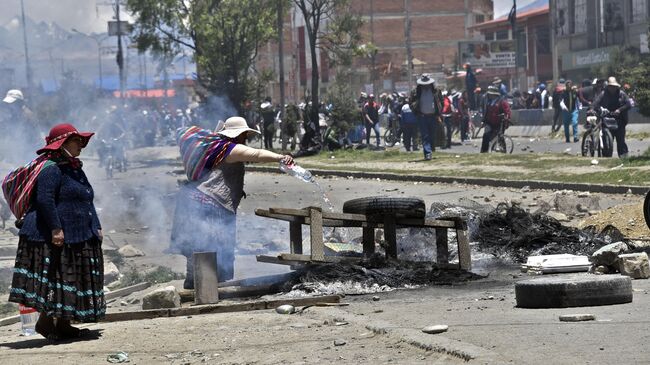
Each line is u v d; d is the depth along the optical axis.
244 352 15.33
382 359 13.99
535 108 100.69
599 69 127.88
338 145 80.38
